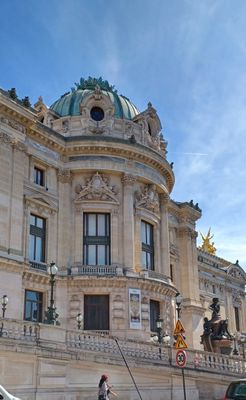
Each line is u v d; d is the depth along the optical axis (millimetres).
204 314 73812
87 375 31281
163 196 58125
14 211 43719
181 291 68375
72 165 51906
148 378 34875
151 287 50719
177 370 36719
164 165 56688
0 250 41500
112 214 51469
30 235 47125
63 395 29562
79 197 51281
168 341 43500
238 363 44312
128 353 35000
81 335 32656
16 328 29125
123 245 50906
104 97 55219
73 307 47781
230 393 24672
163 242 56344
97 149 52156
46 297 46844
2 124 44031
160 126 60812
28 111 46125
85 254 50562
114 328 47625
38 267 46875
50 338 30453
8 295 41062
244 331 93000
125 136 55125
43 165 49844
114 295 48531
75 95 58719
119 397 32562
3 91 44344
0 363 26922
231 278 91750
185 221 70688
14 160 44906
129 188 52562
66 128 53938
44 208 48781
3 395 20766
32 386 28172
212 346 49281
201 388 38438
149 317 50094
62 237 50000
